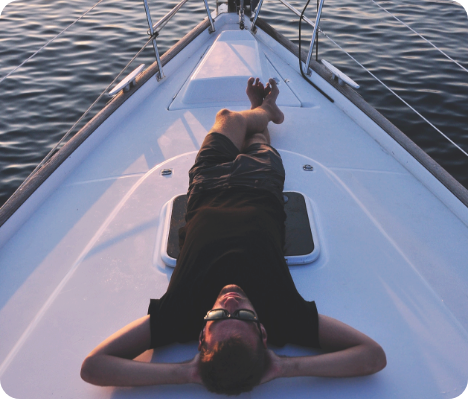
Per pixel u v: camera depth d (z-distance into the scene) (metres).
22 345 1.38
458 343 1.36
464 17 6.73
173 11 3.06
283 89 2.94
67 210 1.97
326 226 1.82
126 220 1.88
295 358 1.23
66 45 5.93
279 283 1.33
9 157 3.79
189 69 3.23
